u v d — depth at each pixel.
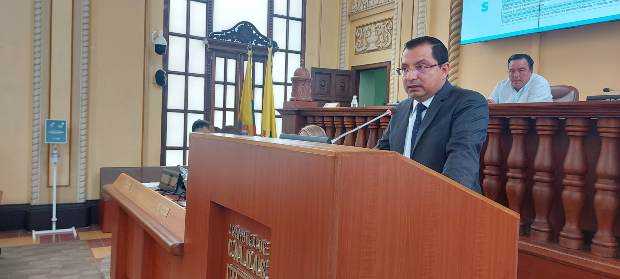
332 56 8.24
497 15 5.34
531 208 2.08
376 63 7.55
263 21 7.64
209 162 1.08
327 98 7.66
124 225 2.18
